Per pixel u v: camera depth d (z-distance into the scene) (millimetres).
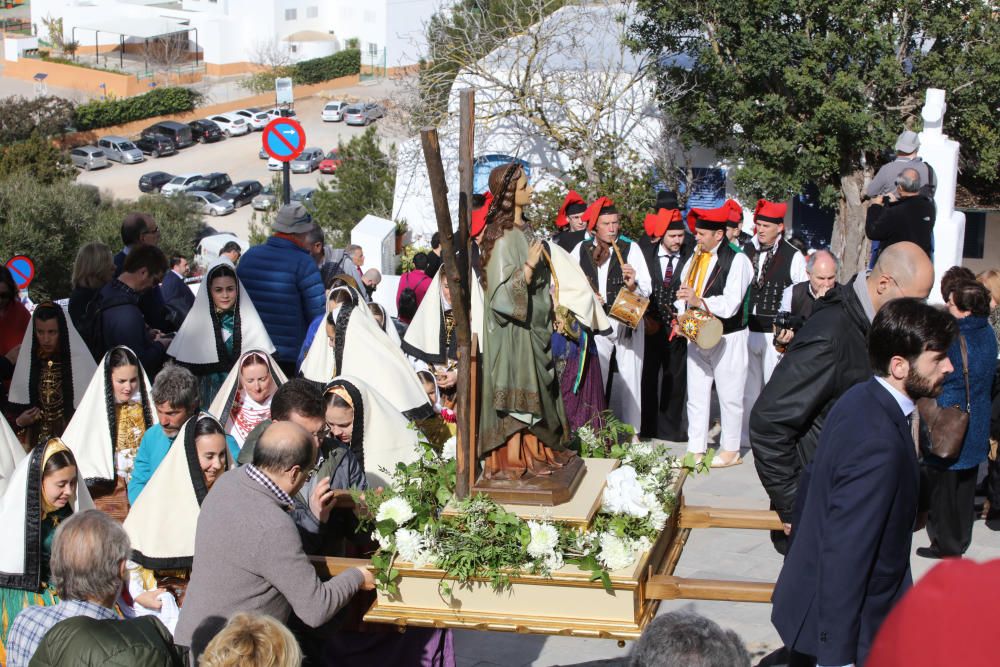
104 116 61969
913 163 9828
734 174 17344
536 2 18469
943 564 1173
